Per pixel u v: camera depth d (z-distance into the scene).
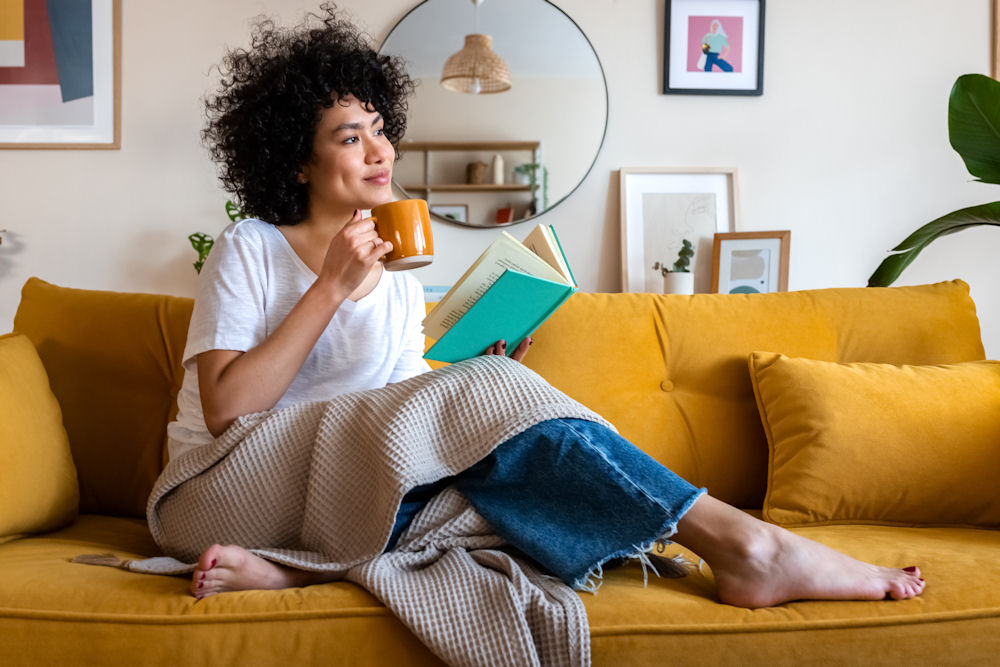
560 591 1.03
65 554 1.24
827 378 1.57
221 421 1.23
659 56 2.59
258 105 1.39
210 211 2.55
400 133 1.60
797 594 1.06
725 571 1.07
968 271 2.61
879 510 1.50
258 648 0.98
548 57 2.57
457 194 2.56
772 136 2.61
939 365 1.66
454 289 1.28
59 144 2.53
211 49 2.53
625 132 2.59
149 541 1.44
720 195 2.60
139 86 2.54
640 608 1.03
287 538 1.20
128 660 0.97
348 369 1.38
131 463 1.61
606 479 1.07
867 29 2.61
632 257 2.57
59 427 1.48
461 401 1.15
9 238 2.54
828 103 2.61
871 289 1.81
